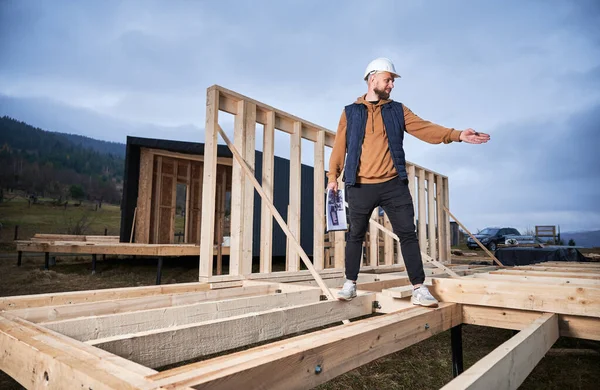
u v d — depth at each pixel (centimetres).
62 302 219
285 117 438
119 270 764
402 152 235
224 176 1070
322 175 484
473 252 1468
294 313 197
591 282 267
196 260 968
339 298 229
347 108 253
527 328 168
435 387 262
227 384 93
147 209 949
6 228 2402
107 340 124
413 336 186
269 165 410
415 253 231
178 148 906
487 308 243
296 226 438
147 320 185
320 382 124
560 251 796
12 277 662
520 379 139
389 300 250
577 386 267
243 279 358
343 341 136
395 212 235
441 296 252
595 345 363
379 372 285
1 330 139
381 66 238
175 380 88
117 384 85
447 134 227
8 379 247
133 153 938
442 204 747
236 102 383
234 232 369
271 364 106
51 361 107
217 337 158
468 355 333
